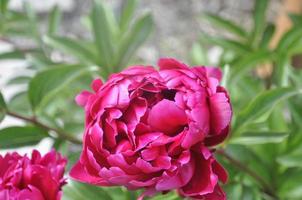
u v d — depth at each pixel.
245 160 0.70
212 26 1.32
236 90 0.86
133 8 0.87
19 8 1.31
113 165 0.49
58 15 0.96
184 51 1.32
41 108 0.67
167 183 0.49
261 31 0.83
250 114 0.61
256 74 1.06
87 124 0.52
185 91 0.51
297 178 0.73
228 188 0.67
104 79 0.75
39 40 0.91
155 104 0.51
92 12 0.76
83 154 0.51
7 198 0.52
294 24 0.89
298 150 0.73
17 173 0.53
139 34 0.79
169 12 1.35
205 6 1.33
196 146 0.50
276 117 0.73
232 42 0.83
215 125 0.51
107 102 0.51
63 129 0.72
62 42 0.78
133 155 0.50
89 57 0.77
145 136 0.50
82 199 0.64
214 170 0.52
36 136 0.67
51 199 0.53
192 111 0.49
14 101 0.82
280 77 0.75
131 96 0.51
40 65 0.84
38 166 0.53
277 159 0.70
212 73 0.55
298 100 0.74
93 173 0.51
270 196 0.73
